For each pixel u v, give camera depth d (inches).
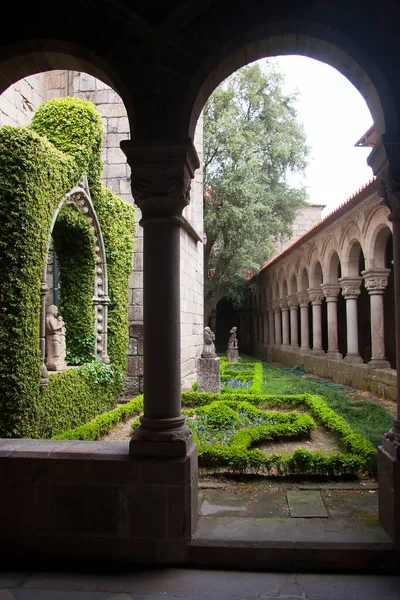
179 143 161.3
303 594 138.2
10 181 260.5
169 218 165.5
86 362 385.1
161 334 164.9
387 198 167.9
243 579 147.0
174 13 162.9
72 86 528.4
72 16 167.5
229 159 1011.9
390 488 159.3
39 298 278.2
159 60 164.6
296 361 858.1
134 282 503.2
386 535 160.4
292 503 196.4
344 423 316.8
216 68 164.2
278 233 1167.0
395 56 158.2
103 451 165.2
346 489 216.4
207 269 1057.5
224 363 788.0
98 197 398.3
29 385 264.2
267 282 1155.3
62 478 160.9
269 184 1124.5
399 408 168.7
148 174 164.4
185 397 431.8
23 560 160.4
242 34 160.7
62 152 343.9
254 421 337.4
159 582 145.9
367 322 795.4
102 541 158.2
